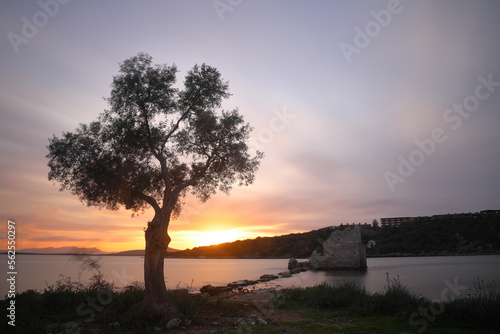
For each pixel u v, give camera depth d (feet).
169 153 53.83
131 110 49.21
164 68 51.06
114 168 46.55
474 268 187.73
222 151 53.26
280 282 130.72
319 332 35.04
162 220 44.29
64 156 45.37
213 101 53.72
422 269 191.62
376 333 33.91
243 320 41.14
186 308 43.52
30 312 39.60
